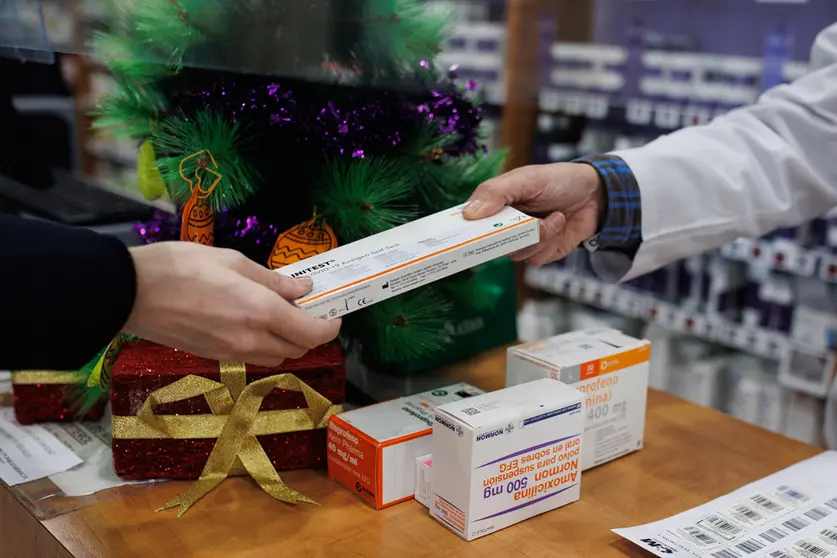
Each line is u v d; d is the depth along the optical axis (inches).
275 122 35.4
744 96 83.6
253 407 35.1
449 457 31.7
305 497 34.2
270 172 38.9
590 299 105.1
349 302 29.6
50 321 23.8
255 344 27.4
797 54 88.9
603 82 96.9
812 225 81.6
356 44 36.7
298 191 39.4
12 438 39.5
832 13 85.3
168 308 26.1
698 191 42.3
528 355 37.1
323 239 37.0
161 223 40.6
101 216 51.7
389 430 34.5
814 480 36.3
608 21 99.9
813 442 85.0
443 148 39.8
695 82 88.5
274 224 39.6
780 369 89.2
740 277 91.4
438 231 33.7
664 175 41.7
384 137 37.4
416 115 38.3
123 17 34.5
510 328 50.9
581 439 34.1
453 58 106.4
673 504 34.7
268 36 34.7
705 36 97.1
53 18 35.9
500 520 32.3
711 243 43.9
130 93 38.8
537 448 32.6
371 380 45.0
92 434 40.2
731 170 42.5
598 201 41.7
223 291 26.5
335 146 36.3
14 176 58.1
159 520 32.7
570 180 39.8
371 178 36.9
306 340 28.0
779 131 43.8
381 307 39.0
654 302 97.5
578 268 107.8
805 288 86.1
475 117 40.4
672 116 87.9
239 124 36.4
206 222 36.0
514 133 102.2
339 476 35.8
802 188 43.7
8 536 35.6
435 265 31.5
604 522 33.2
